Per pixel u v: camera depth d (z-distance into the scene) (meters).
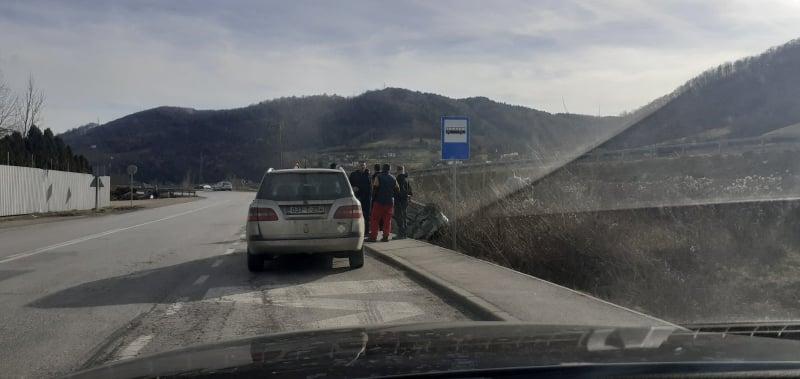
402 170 15.98
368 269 11.03
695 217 13.52
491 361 2.78
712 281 11.36
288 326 6.79
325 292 8.85
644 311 10.01
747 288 11.08
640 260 11.72
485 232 14.13
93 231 20.80
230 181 96.69
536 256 12.69
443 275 9.75
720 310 9.88
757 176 23.75
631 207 13.67
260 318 7.20
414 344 3.21
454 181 13.55
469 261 11.35
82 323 7.03
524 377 2.60
